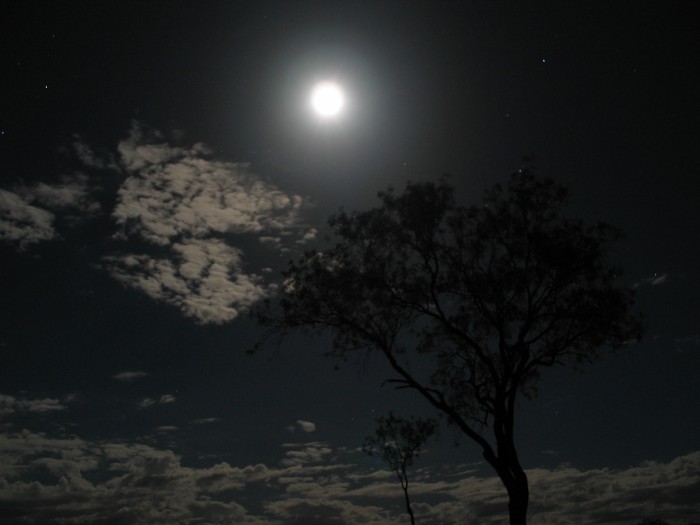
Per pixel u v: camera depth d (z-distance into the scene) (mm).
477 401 25250
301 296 24656
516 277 23734
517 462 22094
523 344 23203
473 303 24766
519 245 23828
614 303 23188
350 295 24266
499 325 23703
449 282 24250
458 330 24344
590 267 23234
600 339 23672
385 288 24219
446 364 26328
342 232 24844
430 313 24484
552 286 23750
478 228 24109
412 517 40375
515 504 21406
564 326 24047
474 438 22859
